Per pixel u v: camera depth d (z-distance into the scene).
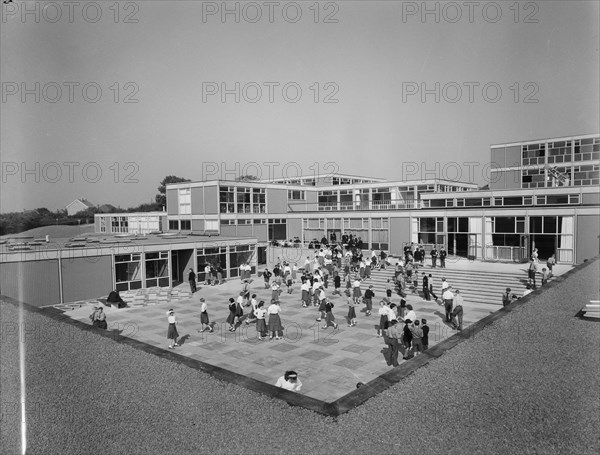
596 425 6.17
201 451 5.74
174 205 45.84
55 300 23.98
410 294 26.28
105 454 5.80
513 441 5.80
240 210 44.38
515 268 29.88
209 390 7.49
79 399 7.28
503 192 37.50
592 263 20.22
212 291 28.81
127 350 9.61
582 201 33.28
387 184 49.75
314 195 54.59
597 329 10.07
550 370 7.91
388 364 14.62
